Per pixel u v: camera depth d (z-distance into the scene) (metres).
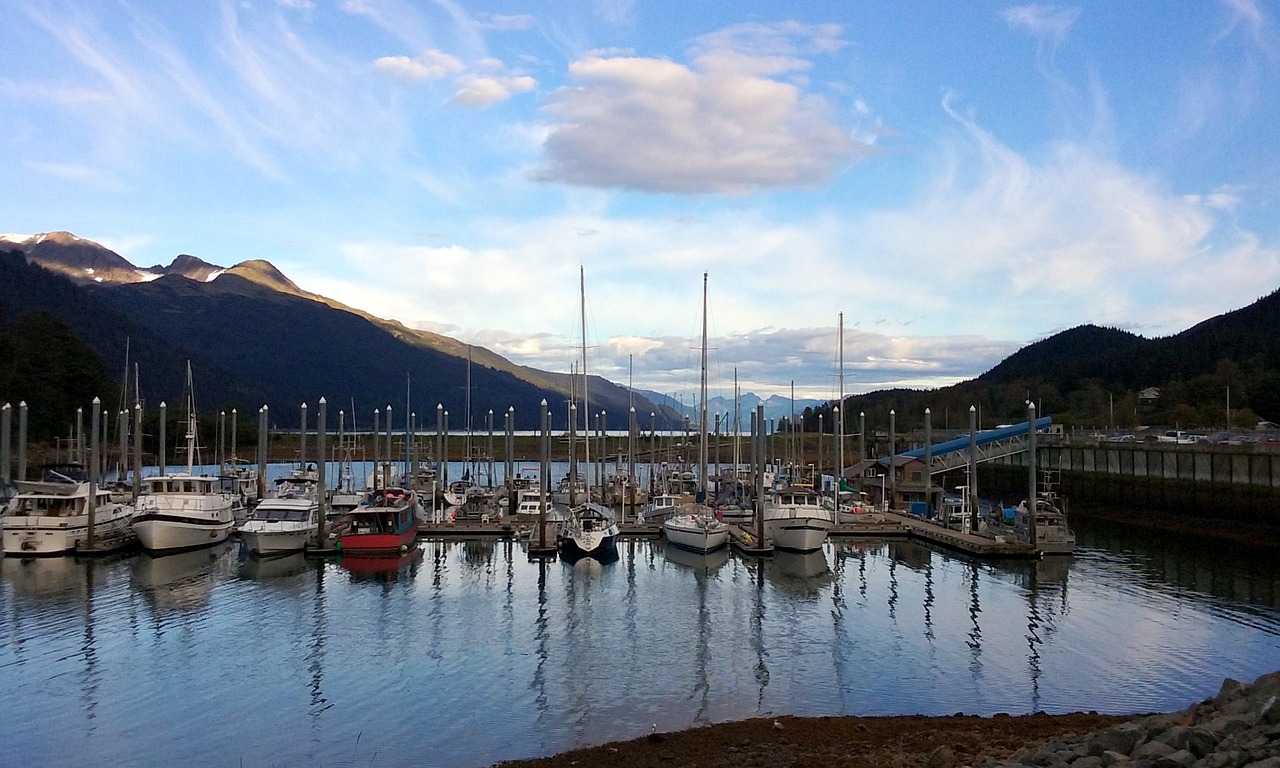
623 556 66.00
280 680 33.53
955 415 185.12
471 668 35.22
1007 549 63.94
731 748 24.89
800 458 147.50
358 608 46.19
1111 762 17.69
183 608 45.66
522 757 26.05
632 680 33.75
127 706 30.45
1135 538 76.31
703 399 90.31
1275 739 17.58
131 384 197.50
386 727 28.59
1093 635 40.81
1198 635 40.81
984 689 32.72
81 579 52.84
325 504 73.00
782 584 54.22
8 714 29.58
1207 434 117.19
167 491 66.06
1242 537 72.31
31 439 131.25
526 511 81.12
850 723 27.41
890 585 53.88
